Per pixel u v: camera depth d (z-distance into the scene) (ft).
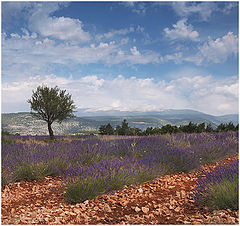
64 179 14.79
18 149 21.56
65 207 11.76
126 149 23.44
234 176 12.06
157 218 10.10
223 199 10.51
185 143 27.50
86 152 21.13
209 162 21.42
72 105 54.03
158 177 16.98
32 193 13.98
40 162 17.81
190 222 9.20
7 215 10.48
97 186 13.29
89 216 10.53
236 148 25.04
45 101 50.16
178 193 13.30
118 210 11.29
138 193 13.73
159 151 21.74
